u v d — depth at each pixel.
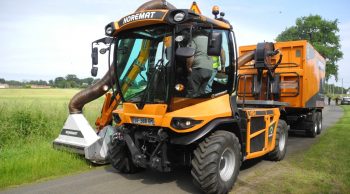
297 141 11.75
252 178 6.71
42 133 10.66
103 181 6.61
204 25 5.65
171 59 5.58
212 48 5.30
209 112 5.72
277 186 6.12
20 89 55.12
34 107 12.45
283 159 8.46
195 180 5.56
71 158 7.79
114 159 6.96
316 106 12.85
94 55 6.51
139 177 6.89
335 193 5.66
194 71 5.79
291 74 11.01
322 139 12.05
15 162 7.21
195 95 5.83
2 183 6.29
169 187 6.25
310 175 6.77
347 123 17.91
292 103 11.07
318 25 52.66
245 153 6.57
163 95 5.75
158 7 7.63
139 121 5.95
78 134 7.74
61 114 12.29
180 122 5.45
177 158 6.09
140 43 6.13
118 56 6.48
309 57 11.32
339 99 57.31
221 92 6.18
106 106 8.17
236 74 6.42
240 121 6.44
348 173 6.87
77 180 6.66
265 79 10.48
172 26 5.58
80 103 8.05
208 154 5.48
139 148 6.22
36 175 6.81
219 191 5.57
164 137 5.70
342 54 52.81
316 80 12.66
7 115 10.91
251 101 8.37
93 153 7.47
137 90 6.16
